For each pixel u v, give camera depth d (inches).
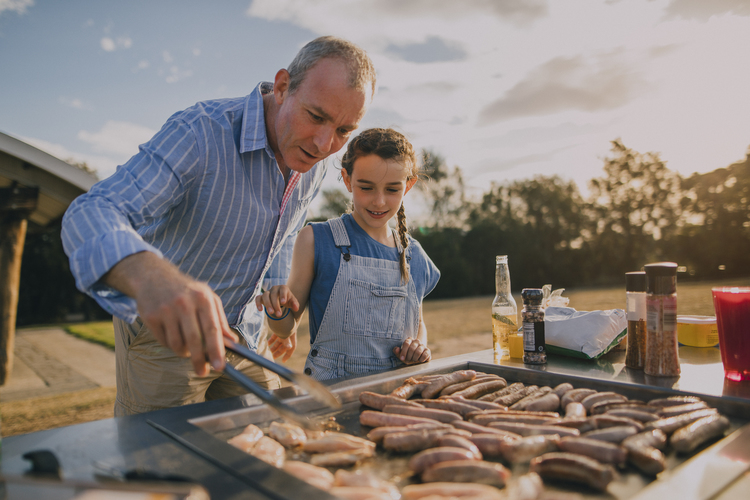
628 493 28.9
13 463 27.7
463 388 51.1
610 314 68.0
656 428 35.6
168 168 56.7
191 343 30.8
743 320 50.3
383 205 71.2
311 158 62.6
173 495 21.3
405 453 36.4
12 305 339.9
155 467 28.5
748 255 1218.0
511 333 70.0
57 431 34.6
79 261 35.0
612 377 52.9
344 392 47.8
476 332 501.7
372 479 28.7
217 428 38.6
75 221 40.0
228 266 70.7
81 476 21.8
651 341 53.7
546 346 69.3
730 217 1237.7
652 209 1379.2
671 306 53.0
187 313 30.7
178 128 60.2
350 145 75.5
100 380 318.0
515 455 33.0
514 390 50.8
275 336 79.2
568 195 1433.3
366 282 73.3
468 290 1268.5
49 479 20.8
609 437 34.7
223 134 64.2
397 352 70.6
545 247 1395.2
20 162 341.7
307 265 75.0
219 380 79.7
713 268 1249.4
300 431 38.6
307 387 27.5
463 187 1414.9
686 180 1315.2
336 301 72.8
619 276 1392.7
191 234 66.9
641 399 48.1
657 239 1368.1
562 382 54.3
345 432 41.6
